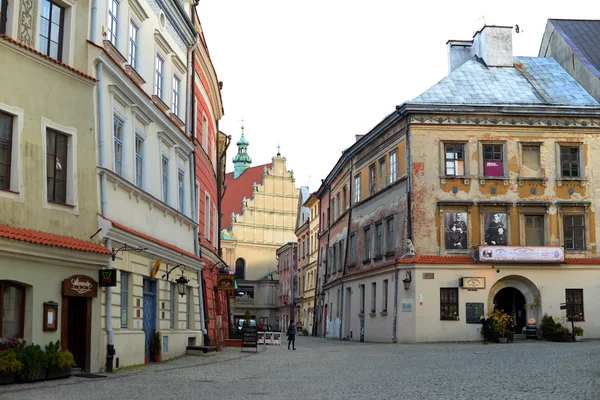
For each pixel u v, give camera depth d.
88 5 20.16
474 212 42.72
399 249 43.91
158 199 25.41
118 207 21.66
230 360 27.03
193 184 31.70
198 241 32.34
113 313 20.58
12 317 16.59
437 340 41.19
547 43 52.34
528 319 42.19
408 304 41.94
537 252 41.97
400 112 43.72
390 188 46.22
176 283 28.25
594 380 16.31
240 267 108.69
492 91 45.34
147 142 25.16
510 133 43.31
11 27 17.45
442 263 41.78
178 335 28.05
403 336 41.81
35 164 17.61
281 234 111.44
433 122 43.16
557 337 39.78
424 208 42.56
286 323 100.19
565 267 42.47
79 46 19.69
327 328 65.75
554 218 42.97
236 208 113.75
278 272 108.44
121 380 17.56
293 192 113.25
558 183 43.16
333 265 64.06
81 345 19.03
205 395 14.40
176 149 29.16
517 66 48.56
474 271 41.91
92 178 19.69
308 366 23.70
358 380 17.89
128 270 22.11
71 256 18.19
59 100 18.64
